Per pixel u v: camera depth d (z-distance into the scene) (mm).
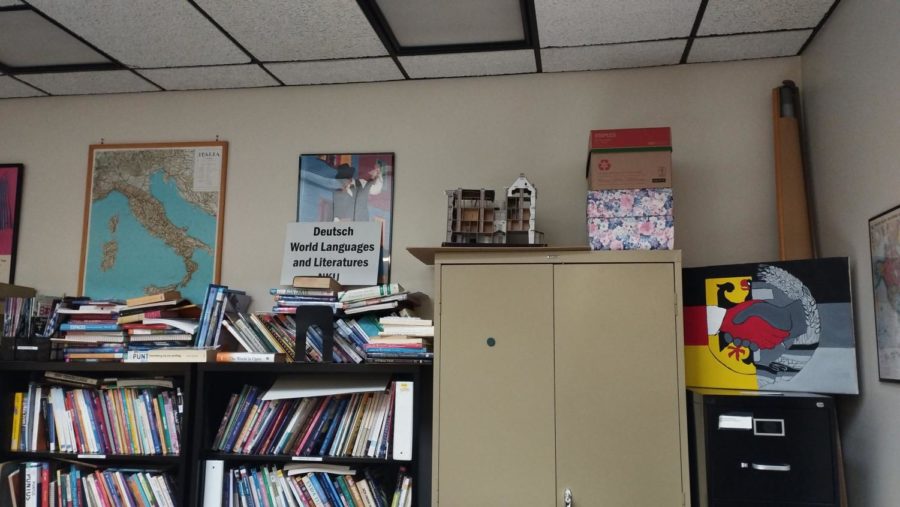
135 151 3229
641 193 2465
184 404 2633
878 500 2152
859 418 2303
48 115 3326
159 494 2691
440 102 3074
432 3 2449
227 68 2977
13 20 2557
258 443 2676
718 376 2445
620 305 2389
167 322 2760
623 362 2361
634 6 2410
